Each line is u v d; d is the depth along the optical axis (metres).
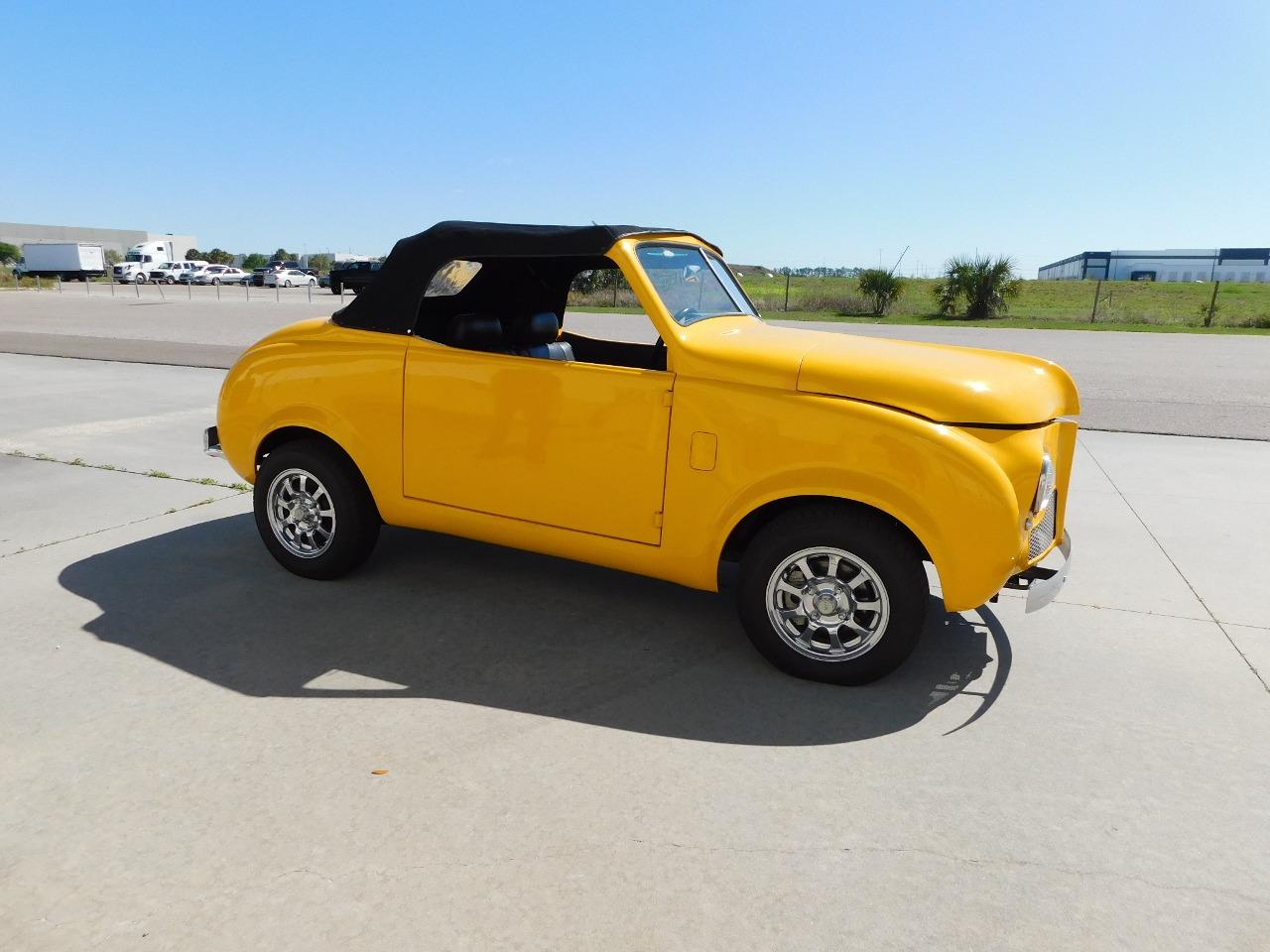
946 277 29.88
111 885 2.26
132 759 2.83
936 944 2.13
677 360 3.45
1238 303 37.06
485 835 2.50
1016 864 2.44
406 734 3.04
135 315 23.27
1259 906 2.28
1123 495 6.45
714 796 2.72
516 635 3.88
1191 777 2.88
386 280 4.00
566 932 2.13
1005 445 3.19
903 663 3.62
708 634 3.94
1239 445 8.25
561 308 5.06
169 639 3.73
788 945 2.11
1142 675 3.62
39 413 8.81
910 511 3.12
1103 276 82.06
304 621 3.95
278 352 4.27
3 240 90.31
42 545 4.88
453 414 3.84
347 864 2.36
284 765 2.82
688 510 3.48
